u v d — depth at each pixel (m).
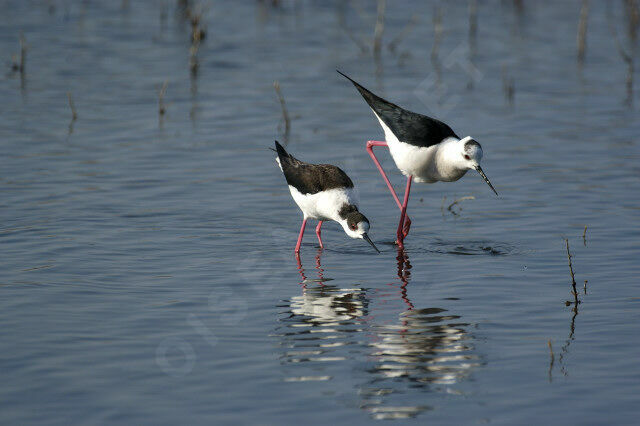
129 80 22.42
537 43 27.02
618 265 11.84
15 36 26.03
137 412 7.91
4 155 16.75
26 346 9.24
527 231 13.39
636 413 7.90
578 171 16.25
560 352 9.21
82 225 13.34
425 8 31.30
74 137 18.05
